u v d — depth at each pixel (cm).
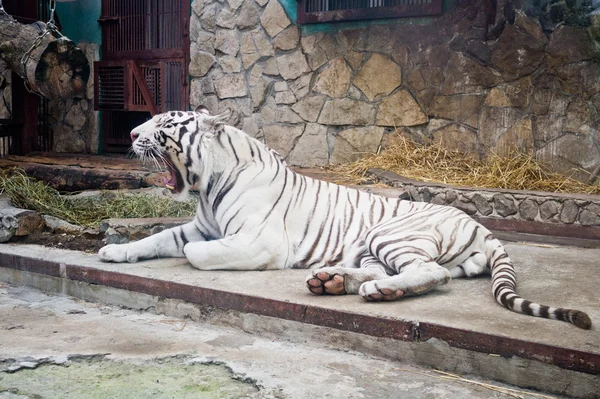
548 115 740
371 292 361
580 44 717
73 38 1102
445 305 358
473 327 317
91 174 783
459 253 416
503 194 631
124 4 1048
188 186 460
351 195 450
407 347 329
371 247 410
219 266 432
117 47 1066
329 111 869
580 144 725
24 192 682
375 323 338
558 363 292
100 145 1091
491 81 769
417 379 310
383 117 838
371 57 838
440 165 774
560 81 731
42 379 308
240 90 930
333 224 438
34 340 360
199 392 294
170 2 1002
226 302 386
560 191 692
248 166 443
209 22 947
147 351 345
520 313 343
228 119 445
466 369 315
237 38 925
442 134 805
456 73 789
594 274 448
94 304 441
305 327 359
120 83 971
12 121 993
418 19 809
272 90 907
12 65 675
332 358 336
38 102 1114
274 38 896
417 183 685
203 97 966
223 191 441
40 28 692
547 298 380
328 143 875
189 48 989
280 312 367
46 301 448
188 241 474
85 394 292
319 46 868
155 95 1002
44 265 474
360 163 824
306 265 438
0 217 558
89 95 1088
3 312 419
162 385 302
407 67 819
